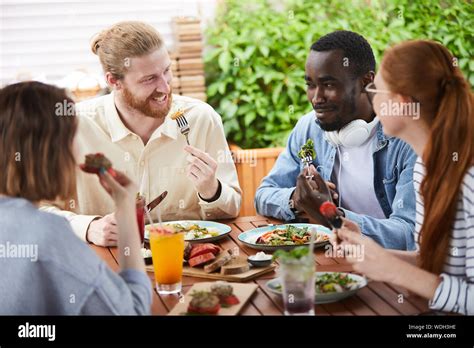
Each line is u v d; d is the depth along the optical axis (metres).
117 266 1.78
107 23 3.35
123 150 2.28
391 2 3.71
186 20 3.45
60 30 3.30
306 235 1.90
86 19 3.32
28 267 1.38
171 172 2.30
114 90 2.24
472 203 1.45
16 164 1.42
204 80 3.57
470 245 1.45
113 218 1.96
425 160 1.51
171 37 3.47
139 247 1.50
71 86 3.17
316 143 2.29
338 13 3.72
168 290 1.60
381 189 2.19
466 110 1.49
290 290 1.42
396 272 1.45
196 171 2.10
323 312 1.46
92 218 2.02
